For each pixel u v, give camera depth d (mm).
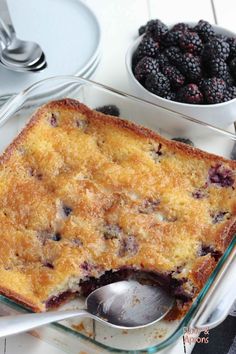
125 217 628
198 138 702
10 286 591
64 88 728
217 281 564
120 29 867
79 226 626
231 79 738
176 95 731
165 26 775
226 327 615
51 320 555
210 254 607
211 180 660
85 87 726
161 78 728
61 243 618
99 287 618
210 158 668
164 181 656
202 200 645
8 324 536
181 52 753
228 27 877
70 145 684
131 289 604
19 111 720
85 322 595
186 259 606
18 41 802
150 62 735
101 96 723
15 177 663
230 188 650
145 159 673
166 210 636
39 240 624
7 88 772
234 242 598
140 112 708
